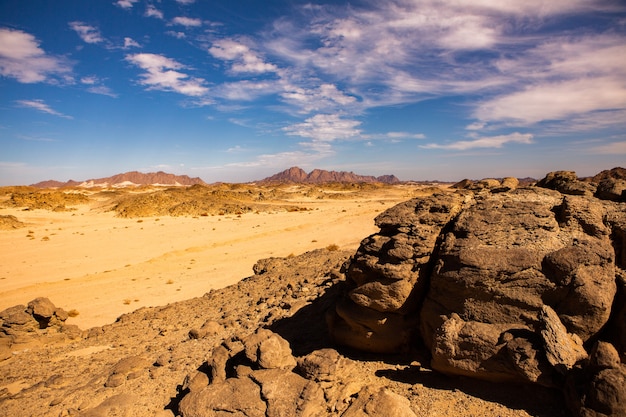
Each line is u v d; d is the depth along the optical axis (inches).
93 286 1342.3
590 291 322.7
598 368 282.8
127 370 533.6
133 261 1716.3
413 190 5600.4
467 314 362.3
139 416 417.1
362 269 435.2
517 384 332.5
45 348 725.9
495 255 360.5
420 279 406.6
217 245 2030.0
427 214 429.7
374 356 437.7
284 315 646.5
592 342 333.4
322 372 359.3
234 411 350.6
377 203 3732.8
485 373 335.9
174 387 472.7
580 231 365.4
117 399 444.8
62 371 595.5
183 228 2476.6
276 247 1879.9
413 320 420.5
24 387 552.4
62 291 1286.9
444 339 352.2
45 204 3521.2
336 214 2864.2
